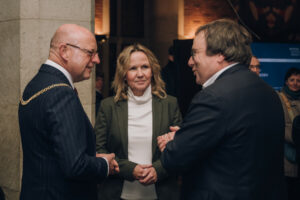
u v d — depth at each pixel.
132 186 1.96
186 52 4.90
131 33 7.89
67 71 1.50
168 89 5.18
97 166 1.41
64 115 1.33
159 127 1.99
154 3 7.60
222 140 1.30
